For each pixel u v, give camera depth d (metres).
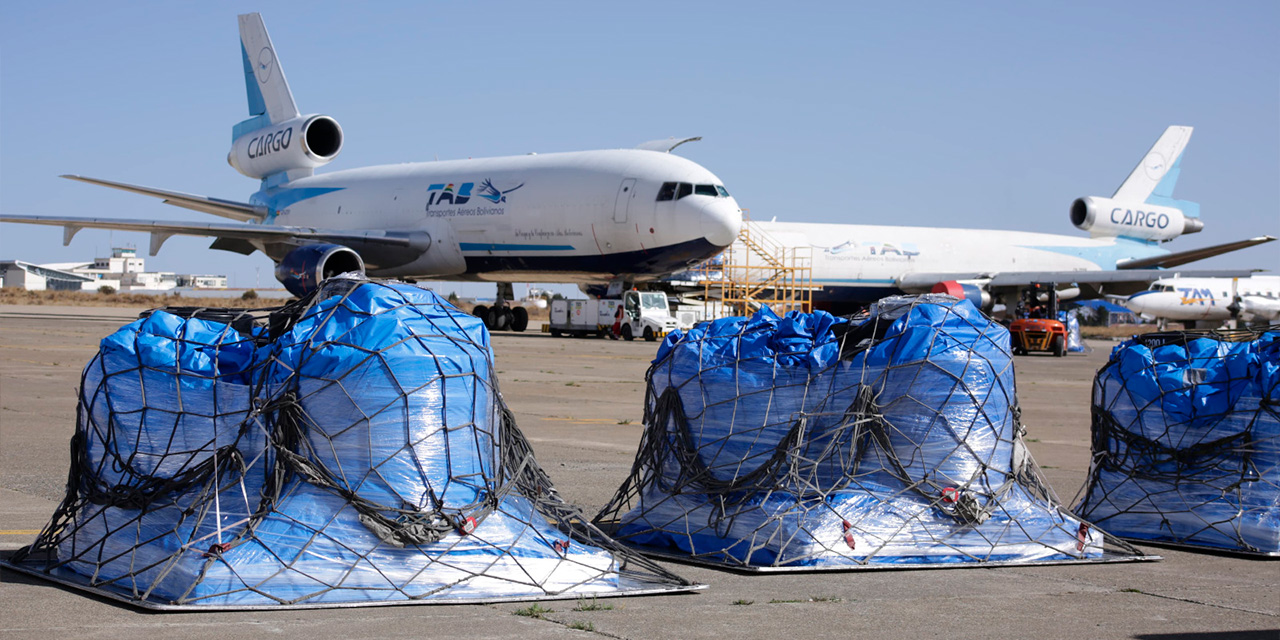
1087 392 20.95
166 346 5.77
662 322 36.66
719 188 32.94
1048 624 4.99
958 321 6.64
